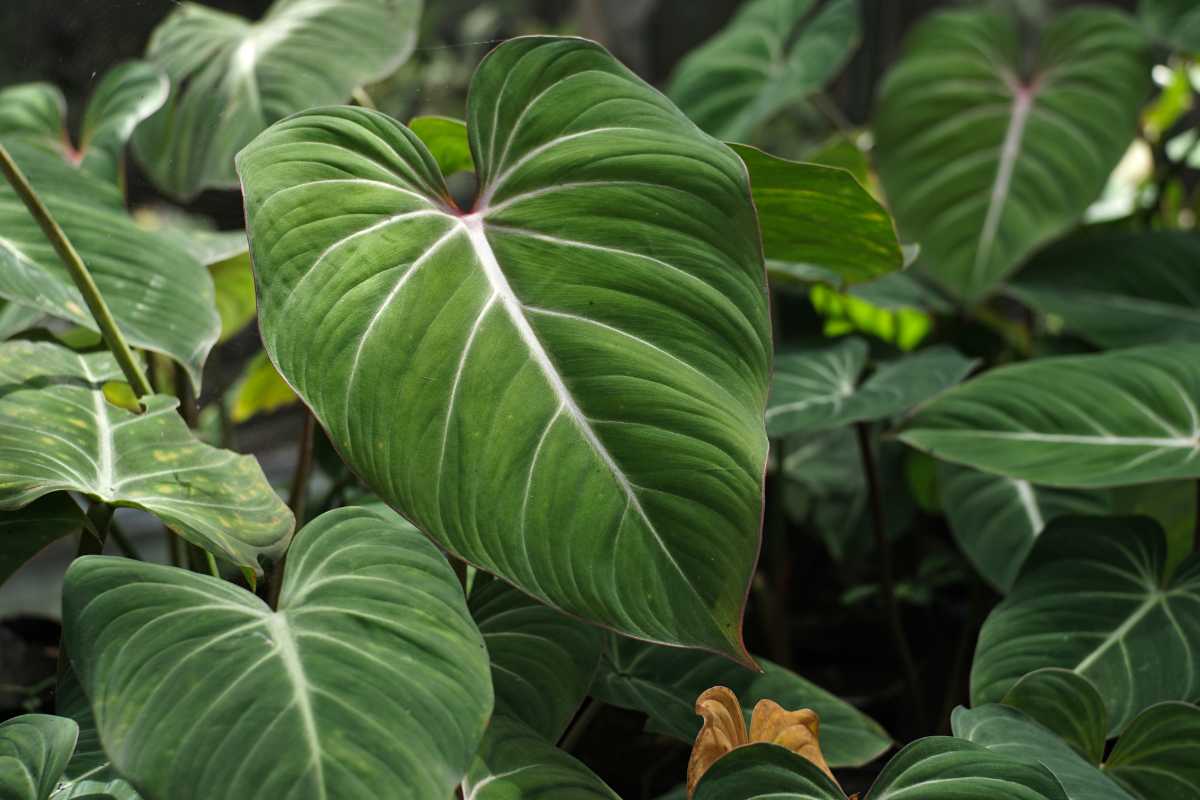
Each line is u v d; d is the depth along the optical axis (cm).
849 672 230
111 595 149
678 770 207
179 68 195
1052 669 168
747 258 157
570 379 154
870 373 223
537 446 152
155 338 171
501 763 157
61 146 193
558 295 156
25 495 152
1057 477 177
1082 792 158
